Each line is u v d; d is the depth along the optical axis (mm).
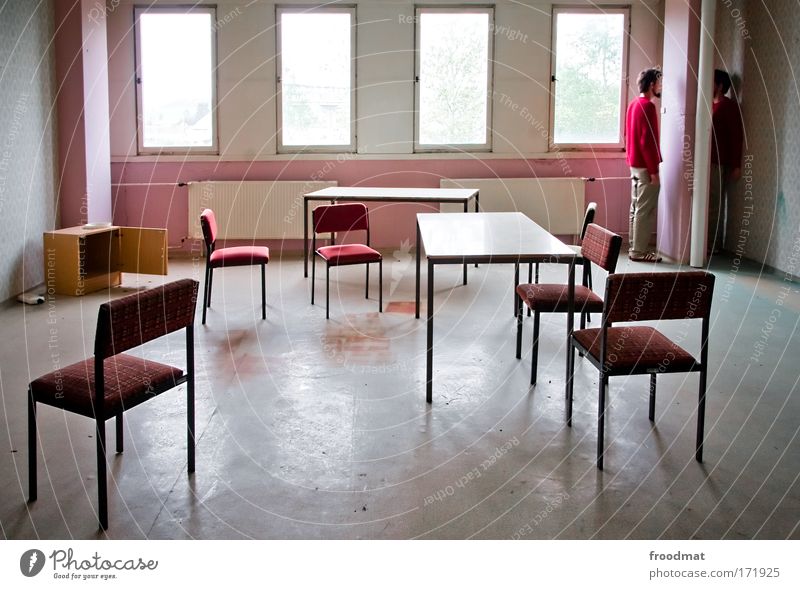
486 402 3572
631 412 3430
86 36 6656
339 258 5195
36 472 2605
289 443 3096
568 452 3002
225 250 5395
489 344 4539
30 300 5625
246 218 7867
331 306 5527
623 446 3055
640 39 7887
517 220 4809
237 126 7859
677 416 3373
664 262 7309
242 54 7758
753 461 2906
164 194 7887
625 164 8023
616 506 2564
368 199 6234
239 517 2498
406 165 8000
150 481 2742
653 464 2885
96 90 6910
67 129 6633
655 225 7906
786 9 6410
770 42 6699
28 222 6039
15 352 4375
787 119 6414
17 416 3369
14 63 5789
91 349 4438
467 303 5598
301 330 4863
